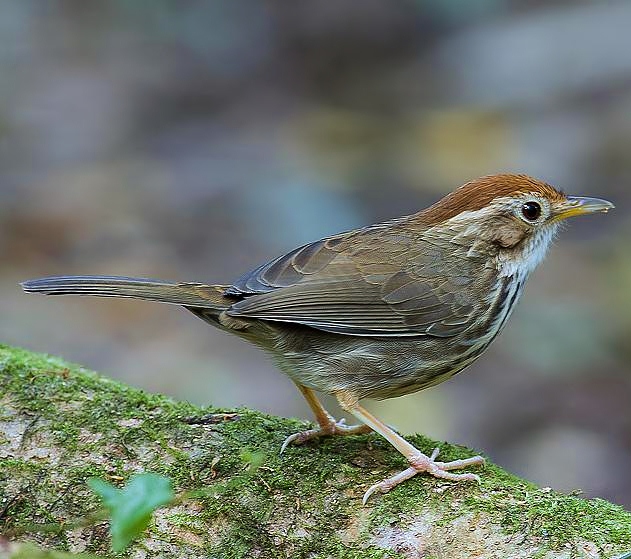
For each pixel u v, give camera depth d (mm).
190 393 13852
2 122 22031
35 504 7145
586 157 21281
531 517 6656
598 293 16594
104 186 19703
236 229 18438
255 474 7211
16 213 18500
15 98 23125
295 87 24984
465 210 8133
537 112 22938
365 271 7855
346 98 24547
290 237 18250
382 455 7512
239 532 6883
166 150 21641
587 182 20562
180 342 15148
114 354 14758
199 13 26891
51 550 6754
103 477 7262
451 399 14367
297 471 7273
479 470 7316
